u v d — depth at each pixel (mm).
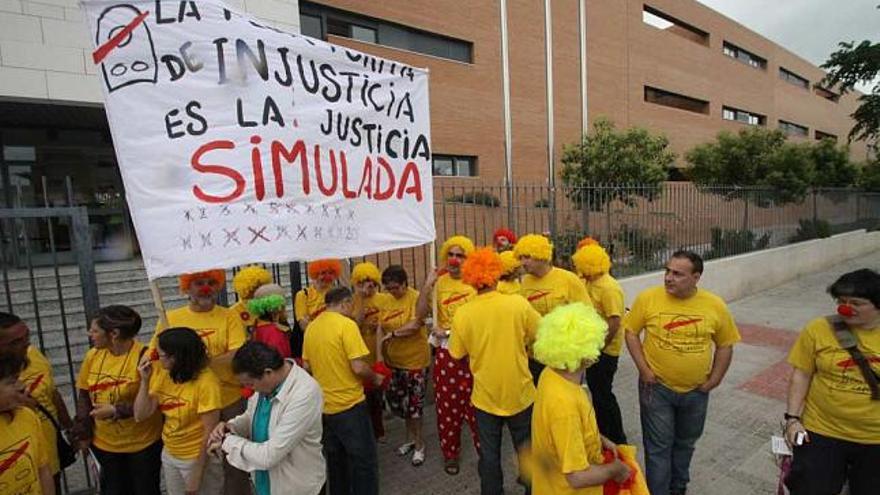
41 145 9289
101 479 2928
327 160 3023
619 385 5684
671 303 3088
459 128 15133
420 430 4047
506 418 3088
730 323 3023
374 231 3318
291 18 8469
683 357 3023
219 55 2592
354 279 4316
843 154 18578
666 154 14641
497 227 6492
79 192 9672
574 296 3844
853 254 17016
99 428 2877
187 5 2496
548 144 17922
